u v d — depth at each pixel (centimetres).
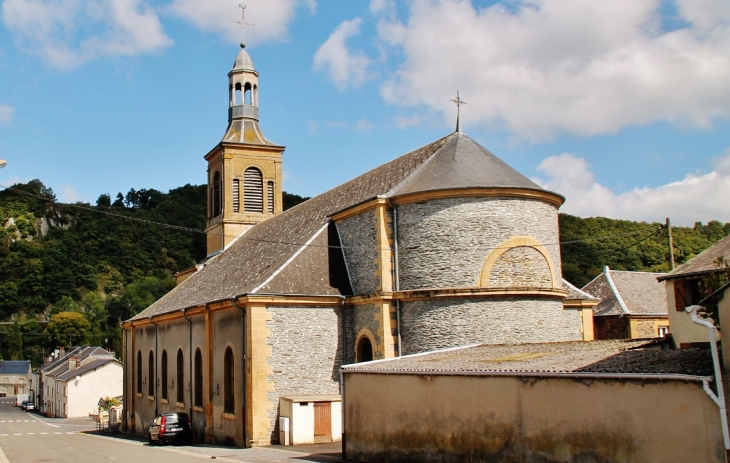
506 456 1586
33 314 10712
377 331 2609
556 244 2691
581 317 3056
